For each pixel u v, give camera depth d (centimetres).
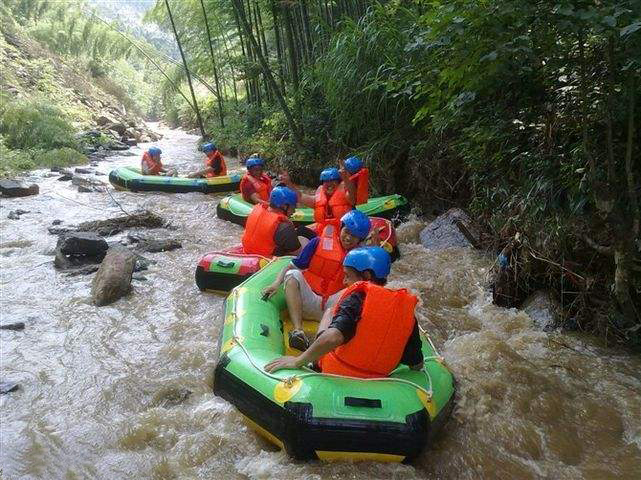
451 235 629
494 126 491
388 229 589
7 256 606
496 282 480
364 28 789
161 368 382
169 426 318
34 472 281
